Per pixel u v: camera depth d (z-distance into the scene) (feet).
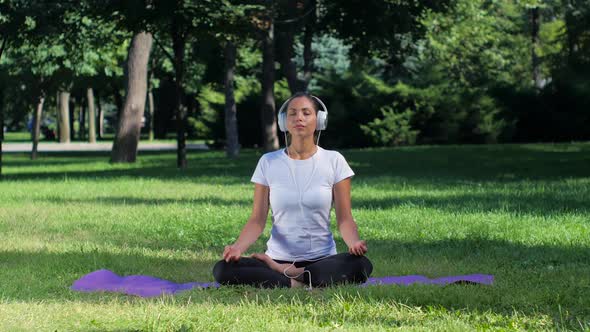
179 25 87.10
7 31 82.12
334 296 20.71
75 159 132.46
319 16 114.42
